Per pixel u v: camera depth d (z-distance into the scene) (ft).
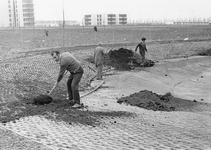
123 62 67.00
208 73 71.05
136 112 30.99
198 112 34.63
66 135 22.29
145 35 151.02
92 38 129.29
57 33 145.28
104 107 32.14
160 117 29.73
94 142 21.01
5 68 51.67
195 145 21.27
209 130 25.61
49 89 39.32
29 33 141.69
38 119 25.96
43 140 20.90
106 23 375.66
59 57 29.45
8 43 101.04
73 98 31.86
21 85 40.32
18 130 22.86
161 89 51.21
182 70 69.72
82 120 26.35
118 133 23.41
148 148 20.18
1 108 28.99
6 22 332.39
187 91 51.88
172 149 20.18
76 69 29.81
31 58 64.75
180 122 28.04
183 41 122.01
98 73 49.60
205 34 157.58
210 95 48.75
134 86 48.32
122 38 133.69
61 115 27.40
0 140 20.53
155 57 82.84
